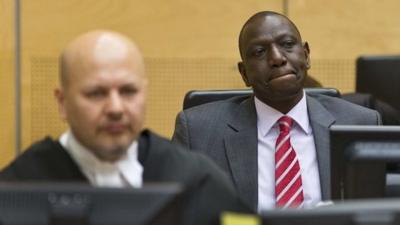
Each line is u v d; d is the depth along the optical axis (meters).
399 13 9.90
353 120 5.03
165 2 9.76
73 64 3.21
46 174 3.40
